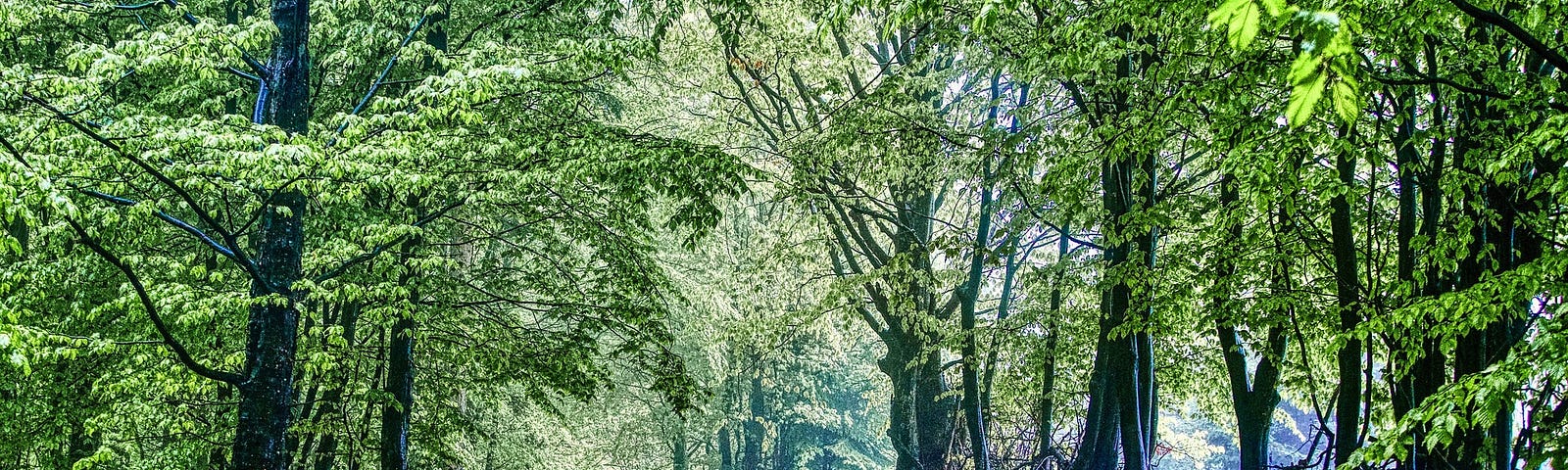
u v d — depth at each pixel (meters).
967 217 18.27
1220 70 8.59
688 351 26.17
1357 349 9.34
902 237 18.42
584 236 13.91
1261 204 7.95
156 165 9.19
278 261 10.10
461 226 15.44
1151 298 10.21
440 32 13.38
